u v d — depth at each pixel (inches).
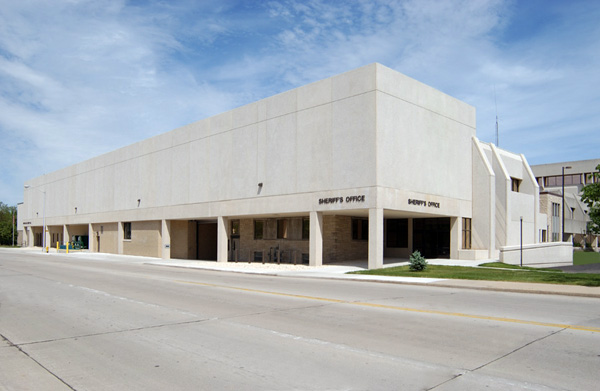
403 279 745.6
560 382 226.2
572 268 1048.2
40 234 2970.0
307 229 1237.1
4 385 233.8
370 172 973.8
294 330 354.0
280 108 1189.1
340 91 1045.8
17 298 557.0
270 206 1198.3
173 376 245.3
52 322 401.1
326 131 1069.1
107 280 784.3
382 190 976.9
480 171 1295.5
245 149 1293.1
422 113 1122.0
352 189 1005.2
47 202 2723.9
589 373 239.9
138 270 1056.8
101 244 2133.4
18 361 278.8
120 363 271.6
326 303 494.9
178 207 1569.9
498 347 294.5
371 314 420.5
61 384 235.0
